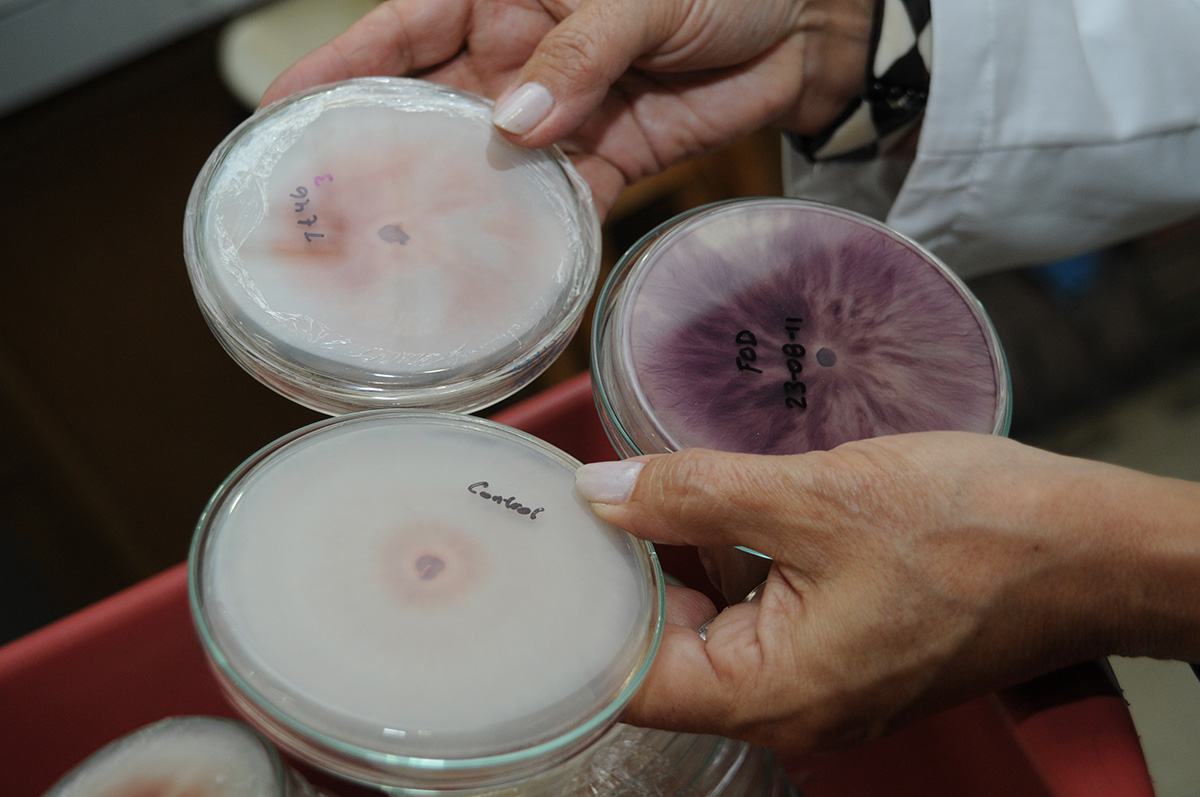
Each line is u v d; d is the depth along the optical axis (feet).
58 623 1.39
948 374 1.33
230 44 1.98
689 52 1.56
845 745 1.28
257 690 1.10
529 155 1.42
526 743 1.11
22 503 1.88
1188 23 1.53
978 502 1.20
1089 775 1.28
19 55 1.86
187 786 1.20
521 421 1.49
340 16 2.01
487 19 1.59
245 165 1.36
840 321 1.34
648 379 1.29
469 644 1.14
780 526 1.21
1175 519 1.20
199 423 1.96
